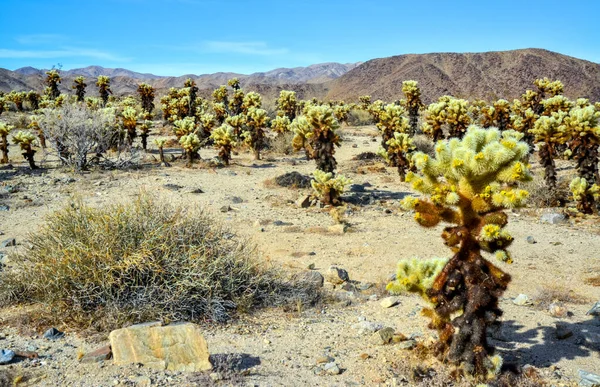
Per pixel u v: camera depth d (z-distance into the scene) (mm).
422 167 4348
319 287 7727
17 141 19734
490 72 157625
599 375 4727
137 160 21266
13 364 4660
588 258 9805
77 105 22859
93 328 5625
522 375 4535
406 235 11664
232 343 5484
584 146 14375
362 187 18266
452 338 4656
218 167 21875
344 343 5617
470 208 4328
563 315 6566
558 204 15430
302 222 12836
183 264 6449
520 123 25281
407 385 4504
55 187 15953
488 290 4359
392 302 7082
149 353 4734
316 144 16188
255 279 7055
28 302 6492
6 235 10461
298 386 4461
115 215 6699
